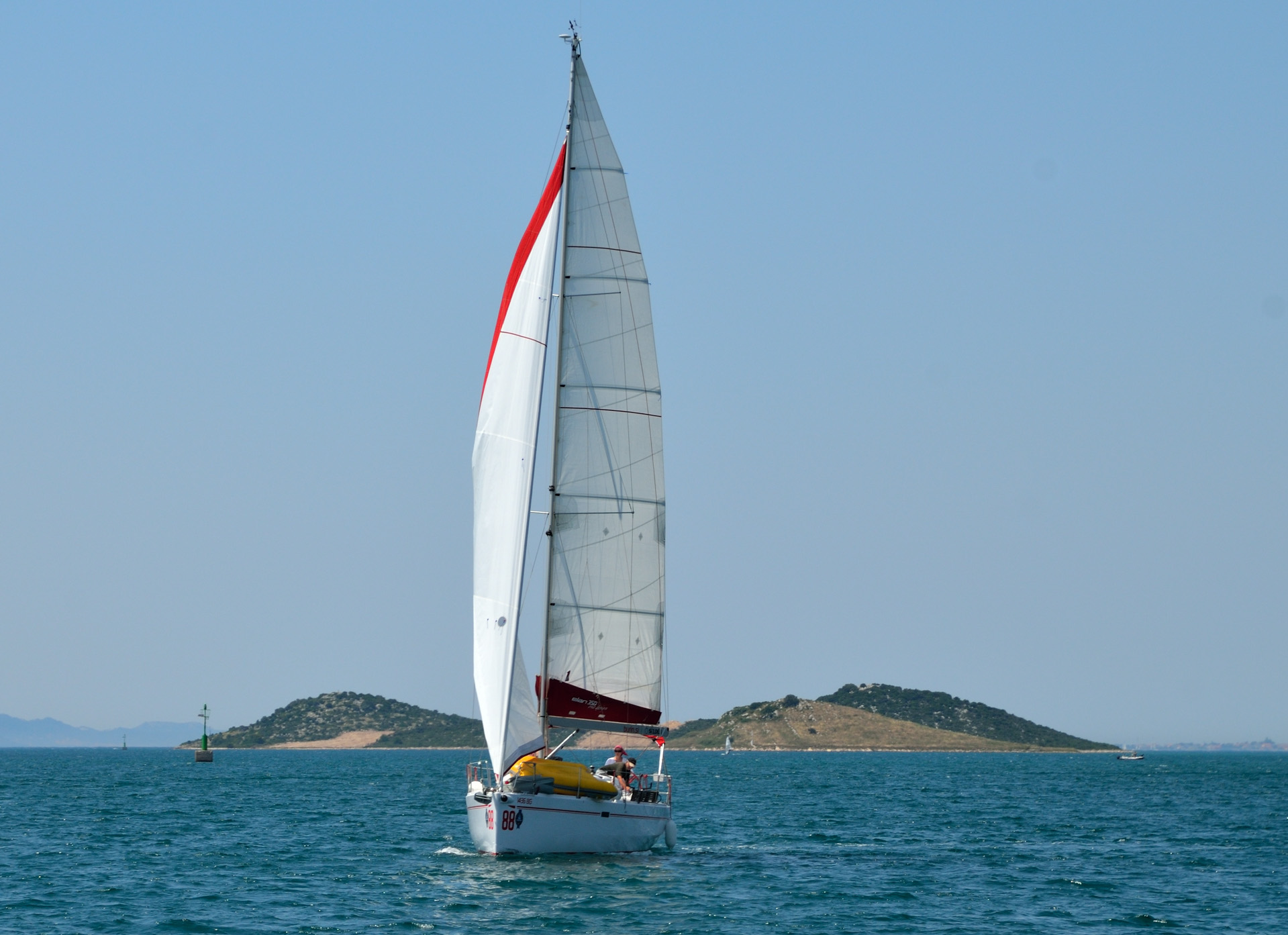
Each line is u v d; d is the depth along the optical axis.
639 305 56.19
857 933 45.75
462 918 46.72
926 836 83.31
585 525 55.25
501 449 56.00
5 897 52.25
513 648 54.78
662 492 56.22
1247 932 47.12
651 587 55.88
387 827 87.69
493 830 51.53
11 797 128.38
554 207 56.59
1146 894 56.19
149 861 64.88
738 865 63.75
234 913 48.38
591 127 56.31
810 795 142.88
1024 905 52.78
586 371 55.50
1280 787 174.75
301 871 60.50
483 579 55.66
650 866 56.91
